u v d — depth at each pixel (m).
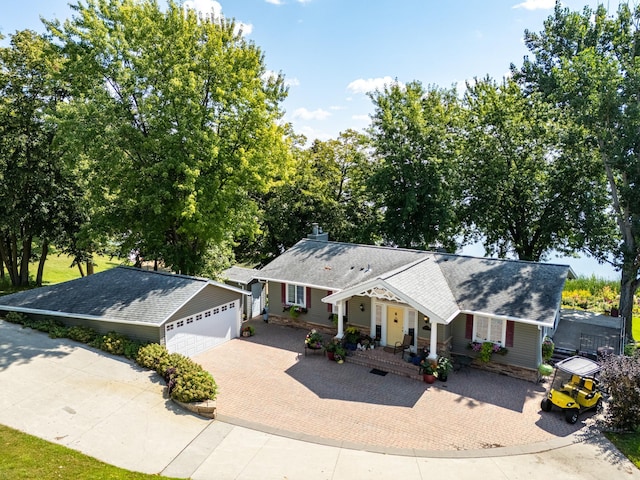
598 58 25.72
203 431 14.43
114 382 16.94
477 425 15.38
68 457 12.16
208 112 25.41
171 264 28.03
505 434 14.80
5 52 28.38
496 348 19.78
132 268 25.84
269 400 16.95
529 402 17.22
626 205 26.09
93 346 19.89
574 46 33.03
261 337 24.80
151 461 12.51
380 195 34.59
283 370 19.95
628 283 27.17
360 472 12.46
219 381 18.62
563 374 19.69
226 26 27.81
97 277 25.00
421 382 18.91
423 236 33.44
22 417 14.01
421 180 32.22
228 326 24.11
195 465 12.47
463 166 33.06
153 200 24.47
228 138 26.73
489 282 21.88
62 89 29.28
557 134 29.00
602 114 25.25
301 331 25.88
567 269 21.53
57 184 31.00
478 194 31.94
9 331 21.03
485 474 12.52
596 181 29.69
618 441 14.45
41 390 15.84
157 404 15.70
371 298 22.48
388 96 34.38
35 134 29.38
